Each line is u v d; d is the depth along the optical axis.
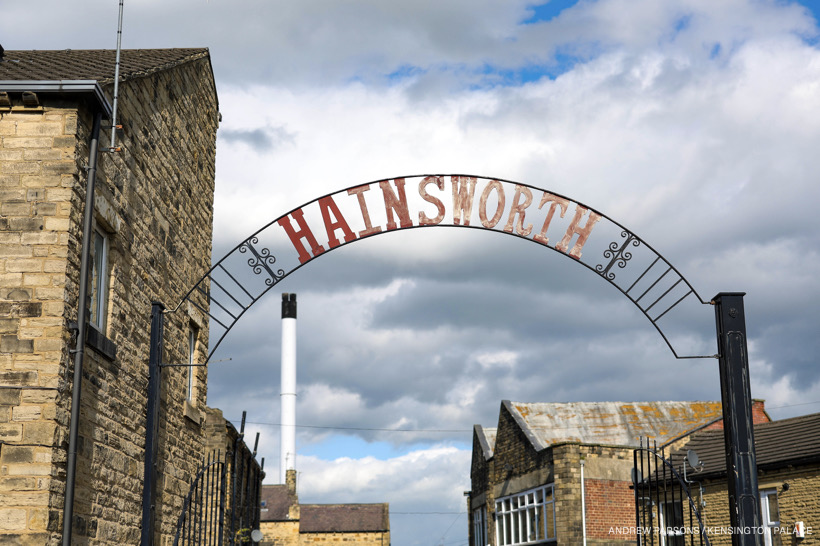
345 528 58.69
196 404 15.85
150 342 11.72
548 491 31.72
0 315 9.61
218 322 11.85
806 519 19.55
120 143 11.70
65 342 9.67
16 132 10.09
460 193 12.16
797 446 20.55
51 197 9.95
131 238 12.20
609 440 33.59
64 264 9.79
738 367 11.22
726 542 21.42
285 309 71.69
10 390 9.36
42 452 9.23
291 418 69.88
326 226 12.05
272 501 57.81
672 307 11.82
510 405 35.84
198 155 16.36
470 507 41.91
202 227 16.64
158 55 15.40
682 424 34.75
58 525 9.30
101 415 10.88
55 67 12.21
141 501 12.36
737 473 10.85
